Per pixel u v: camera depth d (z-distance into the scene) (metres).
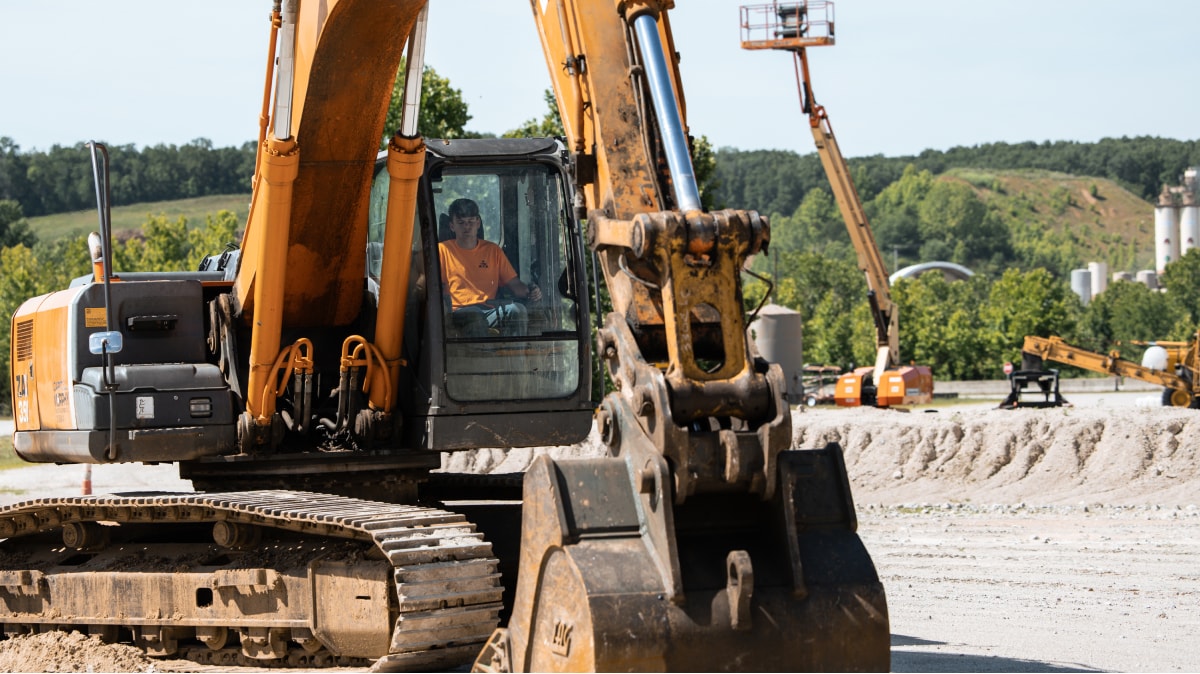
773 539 8.08
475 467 36.66
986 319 118.06
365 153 11.84
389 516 10.91
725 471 7.61
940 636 13.41
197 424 12.42
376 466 12.69
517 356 12.62
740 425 7.97
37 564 13.23
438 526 10.96
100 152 12.43
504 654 8.54
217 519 11.84
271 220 11.71
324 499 11.95
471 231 12.66
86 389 12.27
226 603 11.81
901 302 106.44
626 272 8.21
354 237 12.45
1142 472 30.20
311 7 10.88
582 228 12.90
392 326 12.38
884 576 18.22
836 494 8.34
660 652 7.48
